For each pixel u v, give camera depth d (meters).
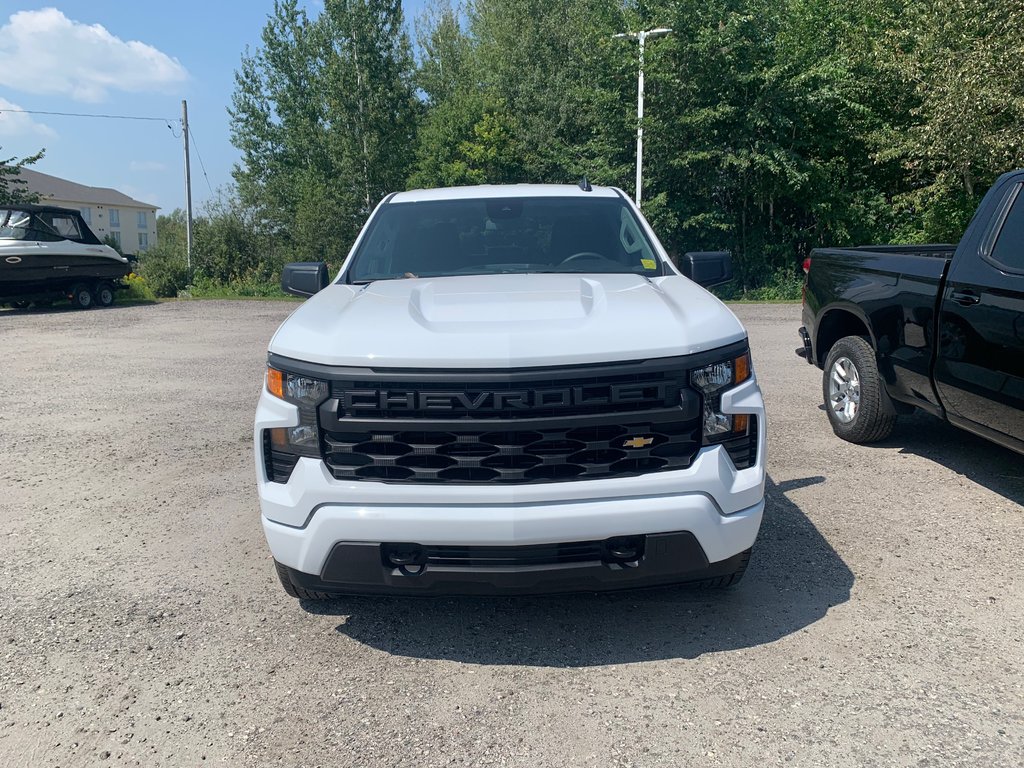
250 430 6.80
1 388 8.82
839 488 4.90
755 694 2.80
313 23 41.97
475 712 2.74
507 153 35.84
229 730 2.67
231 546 4.26
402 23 39.34
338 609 3.54
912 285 4.91
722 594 3.57
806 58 24.69
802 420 6.62
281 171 44.97
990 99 17.33
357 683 2.94
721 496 2.89
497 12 43.19
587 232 4.35
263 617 3.47
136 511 4.82
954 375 4.49
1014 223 4.21
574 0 38.47
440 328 2.94
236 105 44.78
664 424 2.86
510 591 2.86
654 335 2.89
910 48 21.64
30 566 4.03
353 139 39.03
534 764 2.46
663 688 2.85
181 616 3.48
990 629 3.20
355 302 3.40
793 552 3.98
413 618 3.45
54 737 2.65
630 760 2.46
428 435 2.84
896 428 6.28
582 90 27.75
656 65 24.42
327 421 2.87
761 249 26.12
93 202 100.12
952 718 2.62
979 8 17.95
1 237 16.98
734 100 25.02
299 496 2.91
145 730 2.68
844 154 25.91
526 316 3.04
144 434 6.69
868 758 2.44
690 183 26.31
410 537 2.80
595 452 2.85
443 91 46.84
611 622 3.36
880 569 3.77
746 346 3.08
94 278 18.81
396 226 4.50
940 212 21.34
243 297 25.64
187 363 10.52
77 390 8.67
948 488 4.87
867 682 2.85
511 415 2.80
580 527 2.77
